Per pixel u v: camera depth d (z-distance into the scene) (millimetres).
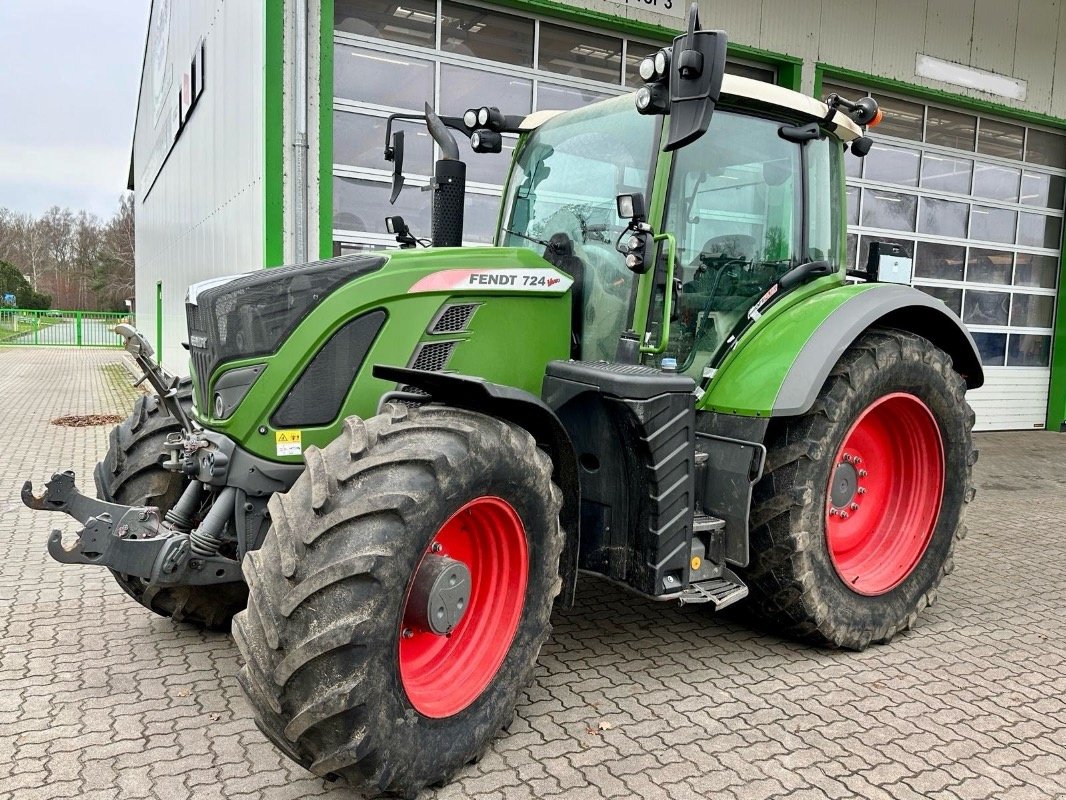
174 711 2867
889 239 10164
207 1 9117
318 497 2205
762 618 3523
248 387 2719
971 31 10133
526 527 2641
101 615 3754
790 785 2490
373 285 2824
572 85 8000
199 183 10109
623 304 3199
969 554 5117
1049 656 3525
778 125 3562
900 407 3703
